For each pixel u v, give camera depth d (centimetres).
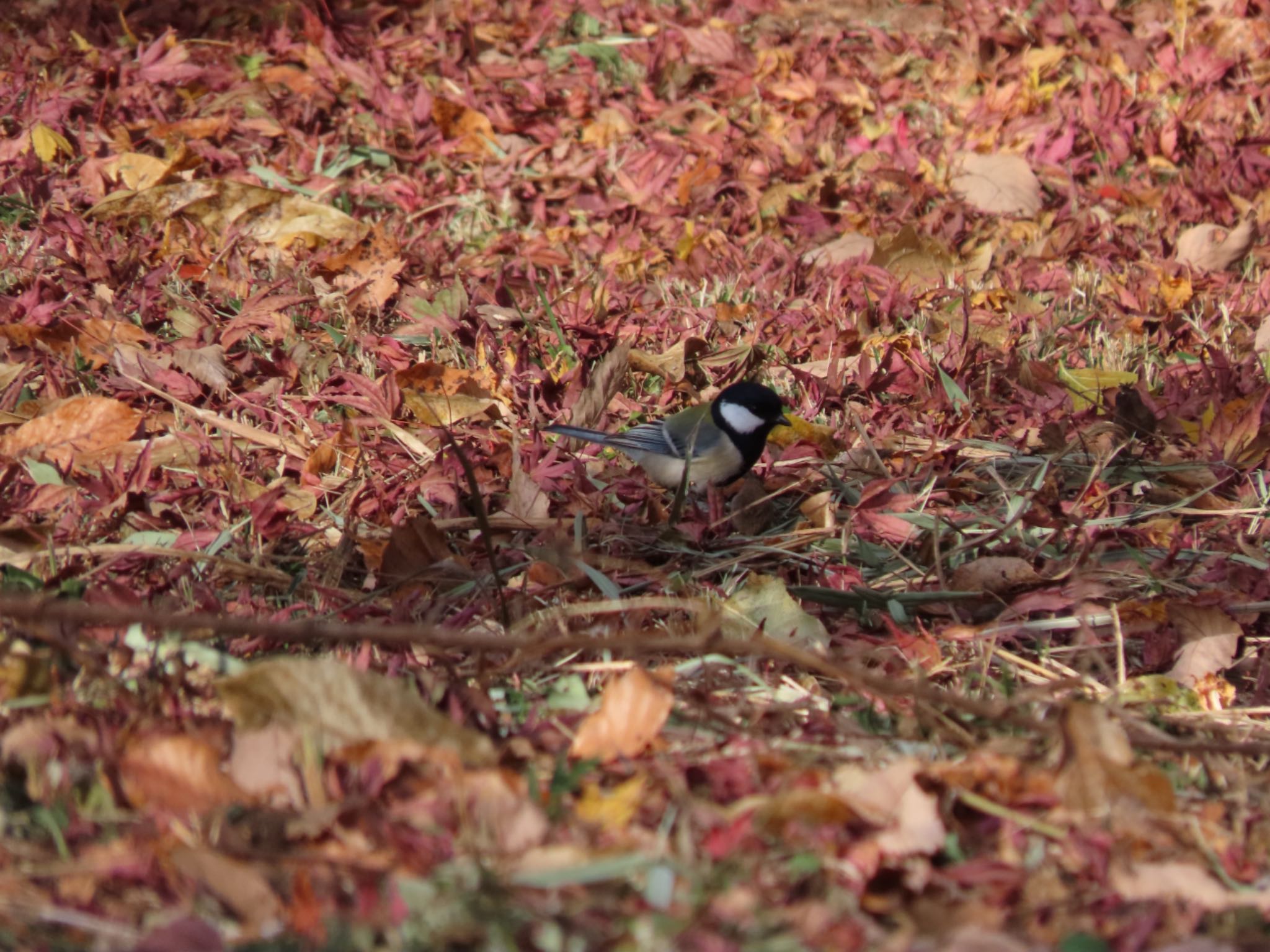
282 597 770
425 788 564
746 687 691
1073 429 1017
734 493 984
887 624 769
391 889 494
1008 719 619
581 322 1153
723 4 1889
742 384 950
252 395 1018
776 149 1583
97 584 729
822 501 880
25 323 1054
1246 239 1381
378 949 479
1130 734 650
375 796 548
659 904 500
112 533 807
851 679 628
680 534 854
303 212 1335
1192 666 746
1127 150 1603
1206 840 571
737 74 1722
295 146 1495
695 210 1463
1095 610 788
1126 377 1112
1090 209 1512
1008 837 559
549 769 602
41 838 536
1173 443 1020
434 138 1547
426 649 699
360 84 1595
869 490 874
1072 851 548
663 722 603
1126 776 561
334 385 1051
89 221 1283
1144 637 773
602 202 1468
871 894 517
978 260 1365
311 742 562
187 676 646
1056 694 708
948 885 521
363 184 1456
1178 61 1781
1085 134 1633
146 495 841
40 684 616
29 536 772
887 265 1339
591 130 1597
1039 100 1691
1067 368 1148
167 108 1538
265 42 1708
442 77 1677
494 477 933
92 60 1580
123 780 552
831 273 1315
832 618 790
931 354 1121
